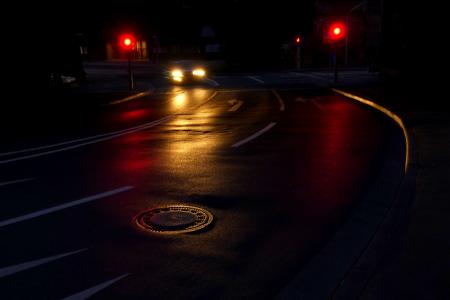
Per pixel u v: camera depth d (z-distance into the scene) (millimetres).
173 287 3615
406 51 18484
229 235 4633
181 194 6055
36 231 4805
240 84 29047
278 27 47031
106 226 4914
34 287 3619
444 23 15070
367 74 34469
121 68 49281
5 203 5789
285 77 34094
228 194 6023
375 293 3158
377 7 45719
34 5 21250
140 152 9016
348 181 6566
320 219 5062
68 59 28984
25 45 20469
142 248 4336
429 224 4293
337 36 24906
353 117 13398
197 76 33562
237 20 46844
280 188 6270
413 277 3346
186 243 4441
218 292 3535
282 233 4676
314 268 3891
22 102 18781
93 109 17531
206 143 9852
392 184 6344
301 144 9477
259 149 9039
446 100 14461
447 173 5957
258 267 3934
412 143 8078
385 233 4305
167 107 17984
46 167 7812
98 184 6641
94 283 3678
